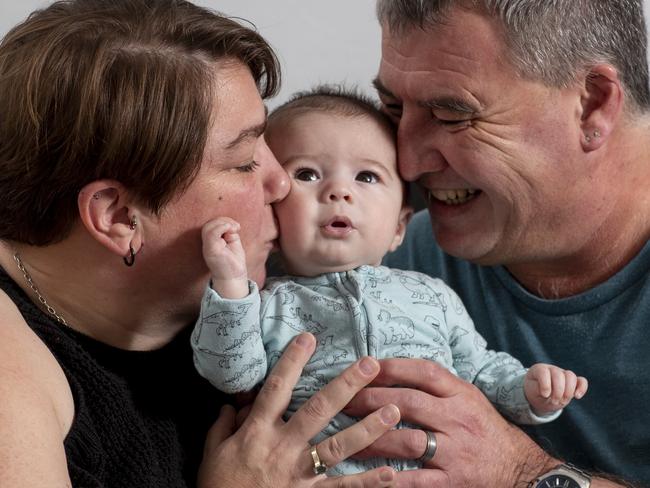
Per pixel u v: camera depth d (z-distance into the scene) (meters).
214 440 1.39
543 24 1.48
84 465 1.16
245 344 1.31
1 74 1.22
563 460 1.65
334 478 1.32
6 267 1.29
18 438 0.99
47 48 1.19
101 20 1.21
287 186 1.42
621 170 1.62
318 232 1.46
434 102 1.51
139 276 1.29
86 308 1.31
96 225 1.23
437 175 1.59
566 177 1.57
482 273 1.84
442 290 1.56
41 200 1.22
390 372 1.41
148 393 1.35
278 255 1.62
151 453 1.26
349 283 1.47
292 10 2.43
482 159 1.53
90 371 1.24
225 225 1.27
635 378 1.65
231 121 1.26
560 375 1.47
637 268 1.65
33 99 1.18
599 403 1.70
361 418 1.41
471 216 1.63
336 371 1.40
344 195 1.46
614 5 1.55
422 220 2.02
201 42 1.24
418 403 1.41
